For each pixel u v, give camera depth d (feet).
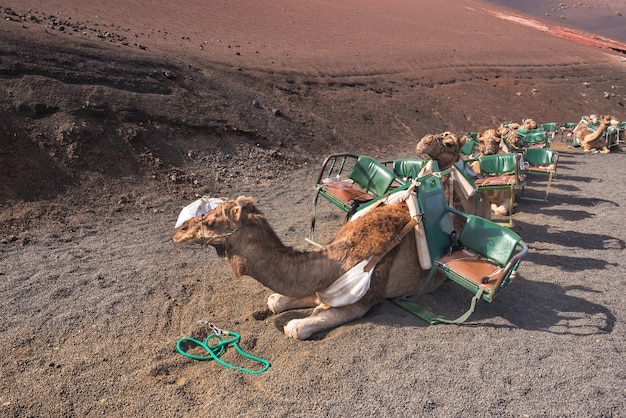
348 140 57.77
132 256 24.13
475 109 84.89
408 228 18.24
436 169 21.07
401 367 15.70
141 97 40.45
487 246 18.16
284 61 72.18
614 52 156.35
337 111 63.87
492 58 110.93
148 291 20.66
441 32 130.00
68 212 28.76
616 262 25.73
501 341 17.29
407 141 64.69
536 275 23.61
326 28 106.93
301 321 17.37
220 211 15.89
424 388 14.80
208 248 25.43
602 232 31.12
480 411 13.94
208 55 62.23
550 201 39.47
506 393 14.66
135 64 43.45
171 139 39.24
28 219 27.09
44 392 14.60
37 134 32.37
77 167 32.09
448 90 87.71
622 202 39.40
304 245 26.84
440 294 20.86
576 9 245.04
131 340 17.38
